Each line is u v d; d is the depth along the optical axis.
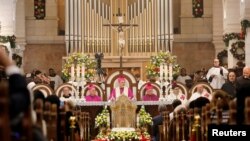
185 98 27.27
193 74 35.12
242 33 30.56
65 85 27.55
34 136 9.26
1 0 31.75
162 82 27.91
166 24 36.97
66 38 37.03
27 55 38.47
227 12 34.38
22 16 37.97
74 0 36.97
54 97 15.30
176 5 39.00
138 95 27.64
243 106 11.40
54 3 38.62
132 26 36.69
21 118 8.75
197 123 14.97
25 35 38.34
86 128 23.47
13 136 8.69
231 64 33.72
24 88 8.79
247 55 30.50
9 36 31.81
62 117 15.45
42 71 38.47
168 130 19.31
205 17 38.62
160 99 27.23
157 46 37.00
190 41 38.59
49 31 38.53
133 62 36.47
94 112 27.06
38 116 11.59
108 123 25.80
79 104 26.98
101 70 30.05
